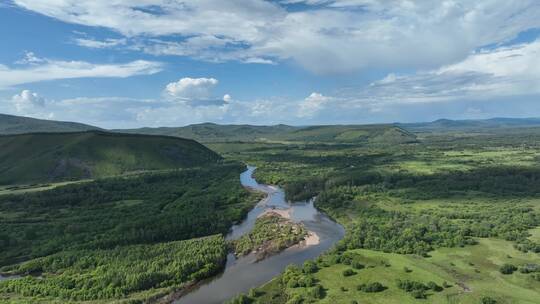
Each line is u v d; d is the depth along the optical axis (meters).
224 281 153.38
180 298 138.50
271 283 146.62
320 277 146.38
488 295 127.31
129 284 138.00
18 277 148.88
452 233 184.38
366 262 157.38
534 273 141.38
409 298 127.81
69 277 141.75
